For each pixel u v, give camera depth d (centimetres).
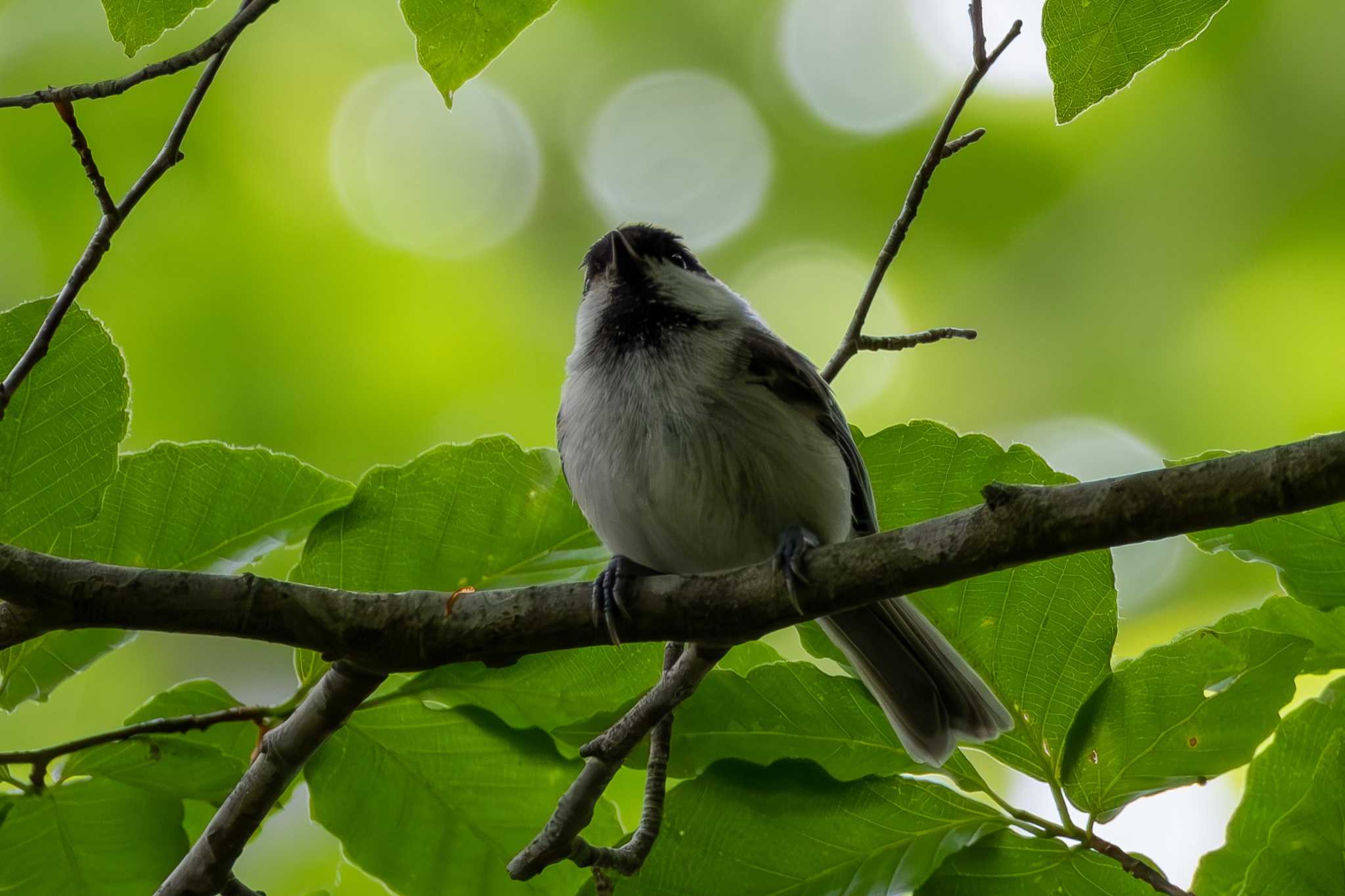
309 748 637
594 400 811
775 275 1359
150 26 591
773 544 799
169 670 1227
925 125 1351
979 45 687
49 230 1264
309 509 702
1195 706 621
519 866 608
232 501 695
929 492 679
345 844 716
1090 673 647
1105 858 629
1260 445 1233
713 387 788
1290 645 608
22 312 654
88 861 700
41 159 1272
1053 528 521
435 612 594
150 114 1300
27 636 573
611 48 1444
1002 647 658
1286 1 1282
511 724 702
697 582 592
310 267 1305
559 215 1385
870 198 1354
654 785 631
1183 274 1279
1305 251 1245
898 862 636
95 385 656
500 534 709
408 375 1298
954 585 659
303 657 694
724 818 643
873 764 659
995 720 662
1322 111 1261
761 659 723
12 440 645
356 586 699
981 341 1312
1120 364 1275
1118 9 591
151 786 693
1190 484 500
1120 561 1176
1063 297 1301
